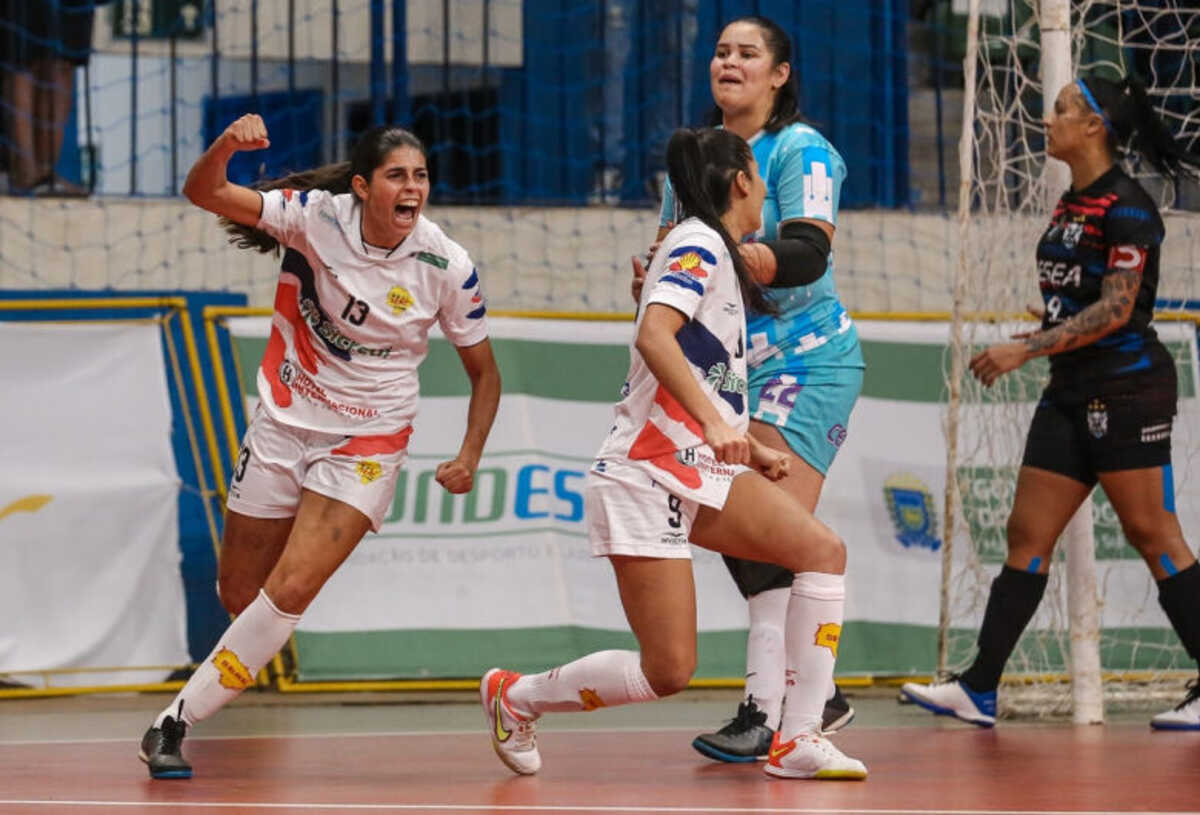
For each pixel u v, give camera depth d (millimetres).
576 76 24281
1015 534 15461
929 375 20031
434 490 18984
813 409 12797
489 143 24297
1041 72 16484
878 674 19156
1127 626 19266
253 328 19406
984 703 15469
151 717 16531
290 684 18422
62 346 18672
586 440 19453
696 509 11016
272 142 24281
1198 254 20391
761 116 12773
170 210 21859
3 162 22844
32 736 14836
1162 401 15141
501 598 18859
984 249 18562
